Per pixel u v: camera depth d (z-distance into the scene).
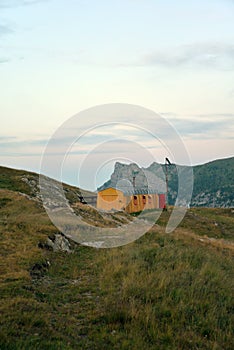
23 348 7.82
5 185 34.53
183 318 10.19
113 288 12.25
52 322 9.69
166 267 15.16
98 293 12.12
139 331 9.35
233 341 9.52
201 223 40.03
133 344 8.62
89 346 8.57
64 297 11.62
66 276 14.05
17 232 17.95
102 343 8.73
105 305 10.80
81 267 15.31
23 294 11.16
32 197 29.58
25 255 14.84
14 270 13.17
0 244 15.84
